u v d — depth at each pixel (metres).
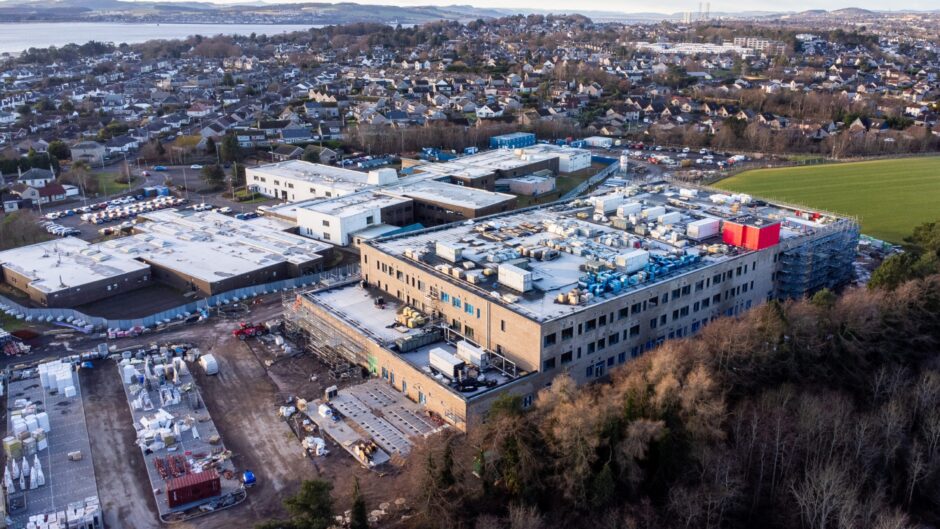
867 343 107.12
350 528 77.62
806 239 138.12
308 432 100.81
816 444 90.50
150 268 161.12
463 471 85.69
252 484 90.25
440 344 116.31
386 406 107.00
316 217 186.88
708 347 102.31
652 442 85.06
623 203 158.12
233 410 107.12
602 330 108.75
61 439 99.50
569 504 82.19
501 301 108.62
